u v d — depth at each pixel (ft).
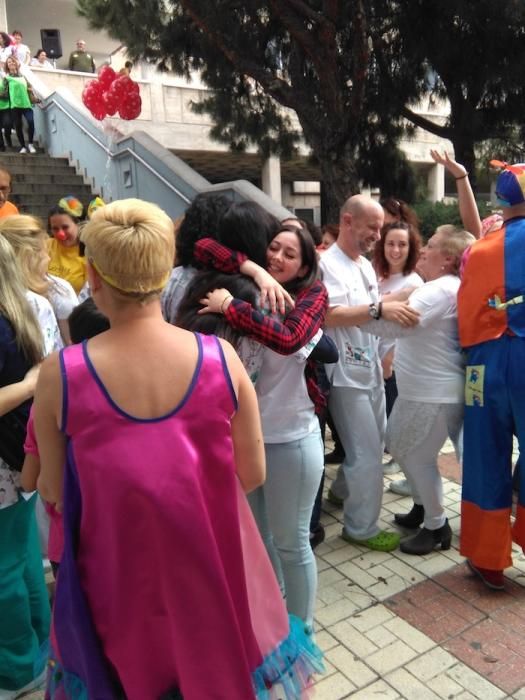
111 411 4.15
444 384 9.34
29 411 6.61
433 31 22.02
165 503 4.13
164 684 4.56
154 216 4.28
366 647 7.91
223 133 30.89
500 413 8.61
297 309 6.60
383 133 26.27
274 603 5.17
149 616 4.37
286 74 24.89
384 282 12.89
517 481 9.57
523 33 21.31
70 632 4.52
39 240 7.91
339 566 9.86
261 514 7.65
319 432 7.35
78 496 4.39
